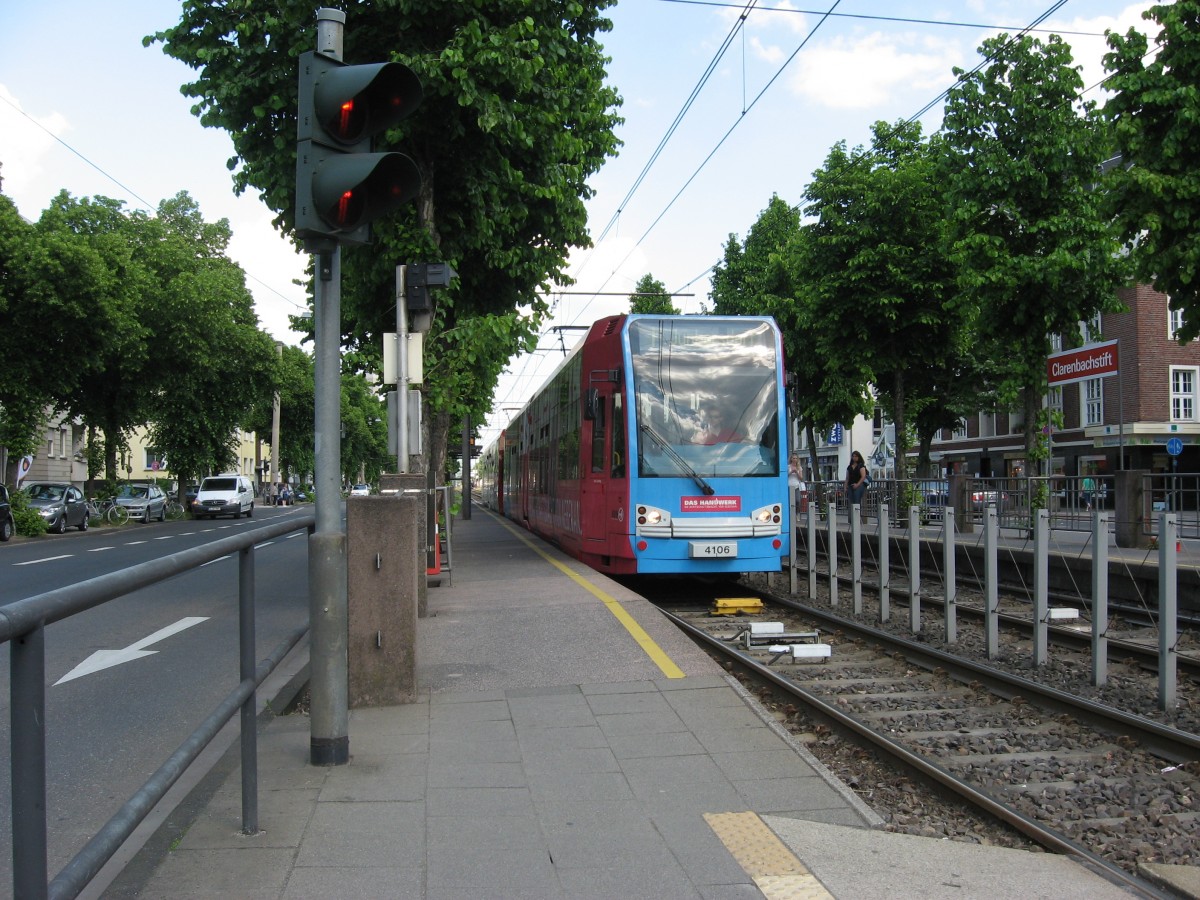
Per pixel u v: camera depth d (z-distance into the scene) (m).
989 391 32.69
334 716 4.95
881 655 8.88
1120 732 6.14
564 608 9.52
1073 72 17.48
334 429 4.89
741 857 3.82
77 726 5.51
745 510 12.16
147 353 37.03
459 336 13.21
